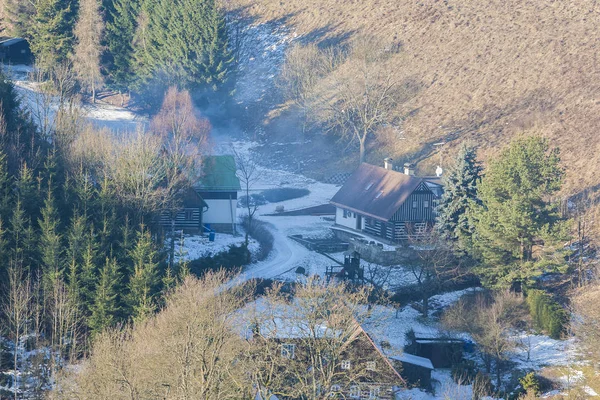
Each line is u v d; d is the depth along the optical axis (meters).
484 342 93.00
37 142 117.31
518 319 100.62
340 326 77.38
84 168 109.88
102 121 175.75
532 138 108.12
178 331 69.94
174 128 132.38
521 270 104.88
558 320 98.06
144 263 93.38
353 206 133.00
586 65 172.38
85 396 65.81
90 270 91.00
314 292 78.44
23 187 100.19
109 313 87.56
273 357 73.25
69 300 86.81
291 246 128.50
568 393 87.12
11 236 94.88
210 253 115.38
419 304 109.00
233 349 70.00
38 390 75.38
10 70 152.38
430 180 134.38
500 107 169.88
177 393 64.69
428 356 97.38
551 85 170.00
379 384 80.62
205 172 127.88
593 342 91.62
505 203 105.50
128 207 104.69
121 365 66.00
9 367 82.44
